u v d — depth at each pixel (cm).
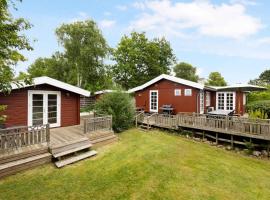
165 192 502
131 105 1274
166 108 1571
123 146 894
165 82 1658
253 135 889
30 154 639
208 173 635
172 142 1000
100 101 1238
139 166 650
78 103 1202
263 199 516
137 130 1263
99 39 2555
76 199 468
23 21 393
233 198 502
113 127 1191
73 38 2481
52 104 1067
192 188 530
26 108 955
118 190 508
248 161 812
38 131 692
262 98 2081
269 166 770
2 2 346
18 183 536
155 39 3625
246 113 1884
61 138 811
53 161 679
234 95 1662
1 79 365
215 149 955
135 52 3278
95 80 2680
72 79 2673
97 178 572
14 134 631
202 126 1086
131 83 3331
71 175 591
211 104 1808
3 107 402
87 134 885
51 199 465
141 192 499
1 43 359
